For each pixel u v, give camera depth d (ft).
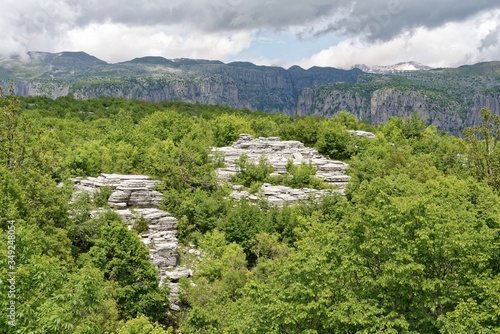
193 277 174.70
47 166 227.20
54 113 517.96
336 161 341.62
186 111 650.84
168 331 113.50
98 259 156.97
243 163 299.99
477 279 87.45
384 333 79.92
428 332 86.58
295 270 99.14
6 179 157.79
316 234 167.43
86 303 77.10
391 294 90.68
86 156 255.29
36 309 71.26
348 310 88.22
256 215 226.38
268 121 498.28
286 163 311.68
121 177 241.96
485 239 98.32
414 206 95.55
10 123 225.56
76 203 192.65
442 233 89.35
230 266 170.60
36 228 149.48
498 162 226.58
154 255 190.29
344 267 93.76
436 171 264.52
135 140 346.33
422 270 86.99
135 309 150.30
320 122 456.04
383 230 94.89
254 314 98.17
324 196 250.57
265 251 202.08
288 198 257.55
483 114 235.61
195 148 321.32
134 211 220.84
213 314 136.56
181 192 246.68
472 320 78.43
